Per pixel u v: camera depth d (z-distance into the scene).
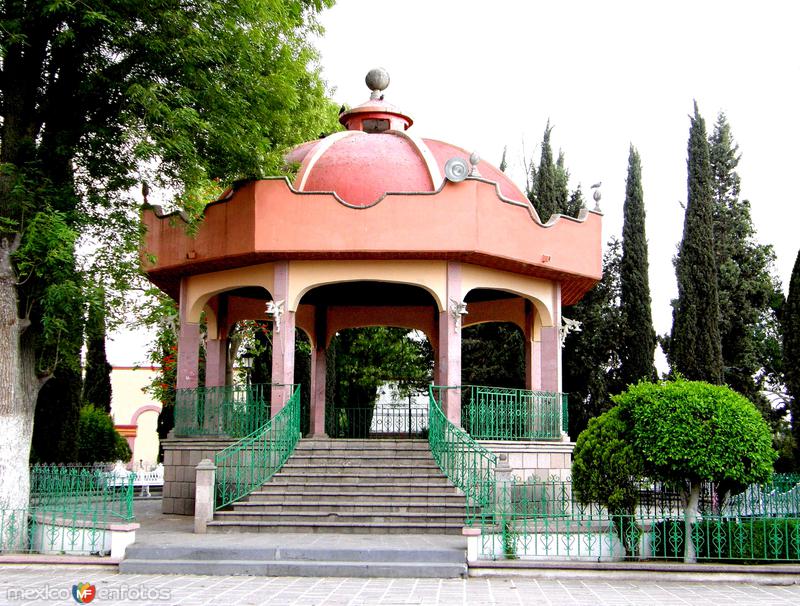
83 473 12.47
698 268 24.00
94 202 14.14
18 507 13.09
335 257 16.02
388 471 14.72
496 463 12.92
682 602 9.01
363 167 17.00
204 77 13.80
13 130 13.93
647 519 11.98
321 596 9.22
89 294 12.96
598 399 25.08
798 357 18.86
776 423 28.28
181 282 18.16
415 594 9.38
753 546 10.85
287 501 13.77
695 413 11.05
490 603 8.84
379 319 21.31
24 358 13.87
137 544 11.60
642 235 25.19
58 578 10.45
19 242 13.33
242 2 13.75
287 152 18.77
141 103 13.14
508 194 18.36
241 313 20.28
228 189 18.14
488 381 26.36
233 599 9.02
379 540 12.09
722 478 10.94
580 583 10.24
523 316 19.73
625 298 25.08
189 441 16.47
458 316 15.92
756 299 28.25
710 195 24.48
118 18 12.95
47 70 14.40
